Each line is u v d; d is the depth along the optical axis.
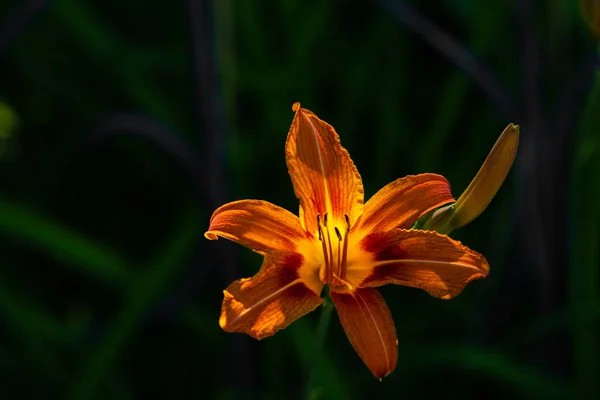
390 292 0.98
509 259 0.96
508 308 0.95
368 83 1.01
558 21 0.99
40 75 0.99
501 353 0.93
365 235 0.78
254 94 1.01
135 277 0.91
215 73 0.89
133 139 0.99
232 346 0.91
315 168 0.77
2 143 1.02
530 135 0.93
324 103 1.02
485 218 1.01
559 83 1.00
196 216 0.92
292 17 0.99
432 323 0.98
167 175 1.00
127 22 1.02
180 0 1.00
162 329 0.98
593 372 0.92
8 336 0.96
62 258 0.93
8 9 0.98
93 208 1.02
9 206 0.90
